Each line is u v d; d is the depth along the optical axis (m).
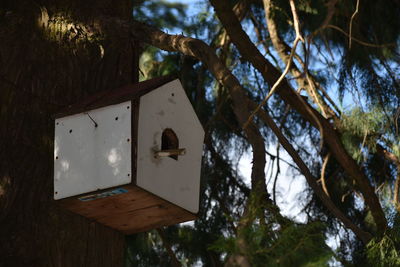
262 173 3.92
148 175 4.27
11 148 4.59
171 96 4.55
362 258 7.62
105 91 4.71
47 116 4.68
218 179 8.30
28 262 4.41
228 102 8.29
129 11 5.22
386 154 7.52
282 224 3.71
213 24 8.76
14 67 4.76
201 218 8.15
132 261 8.22
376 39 7.71
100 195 4.30
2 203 4.50
